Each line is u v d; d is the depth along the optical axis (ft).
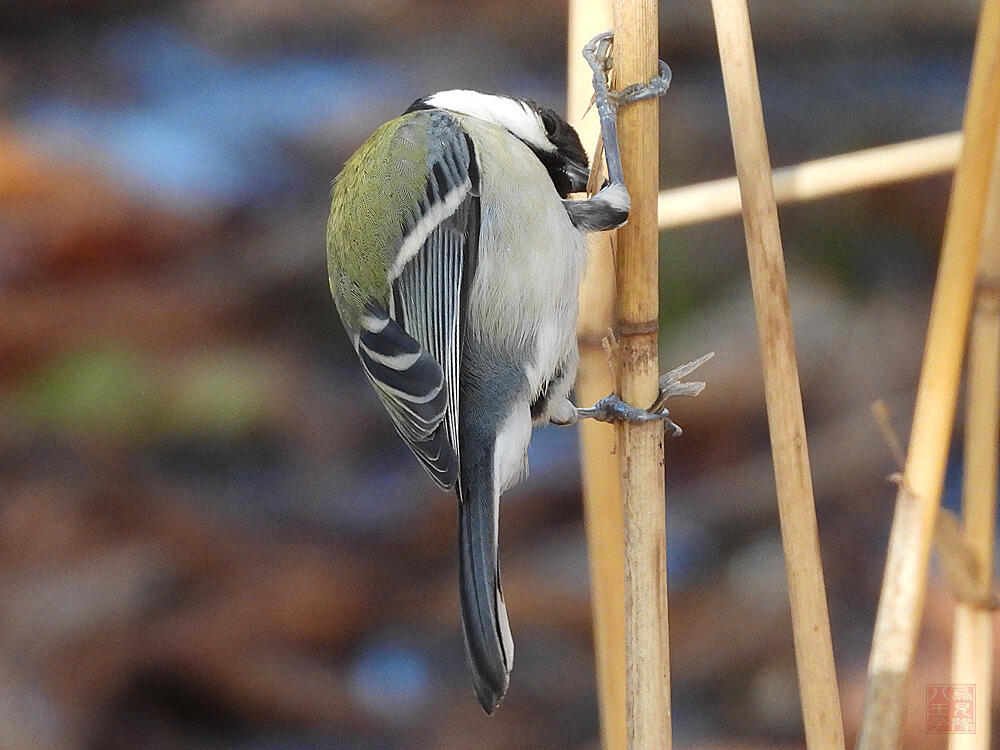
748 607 11.95
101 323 14.62
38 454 12.98
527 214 11.43
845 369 12.23
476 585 11.37
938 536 11.35
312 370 14.44
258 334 14.83
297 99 18.95
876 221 13.84
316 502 12.33
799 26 18.33
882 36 18.12
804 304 12.76
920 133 16.15
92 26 21.57
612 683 11.39
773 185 11.33
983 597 11.36
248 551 12.14
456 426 11.40
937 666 11.76
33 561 12.12
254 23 20.89
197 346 14.44
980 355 11.36
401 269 11.44
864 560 12.00
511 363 11.43
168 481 12.61
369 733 11.91
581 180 11.49
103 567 12.09
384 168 11.47
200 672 11.96
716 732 11.84
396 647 12.02
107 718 11.91
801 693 11.31
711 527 12.08
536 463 12.23
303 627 12.03
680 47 18.53
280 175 17.28
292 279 15.43
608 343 11.33
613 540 11.40
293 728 11.93
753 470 12.14
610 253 11.41
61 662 11.95
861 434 12.14
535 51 19.63
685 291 13.16
